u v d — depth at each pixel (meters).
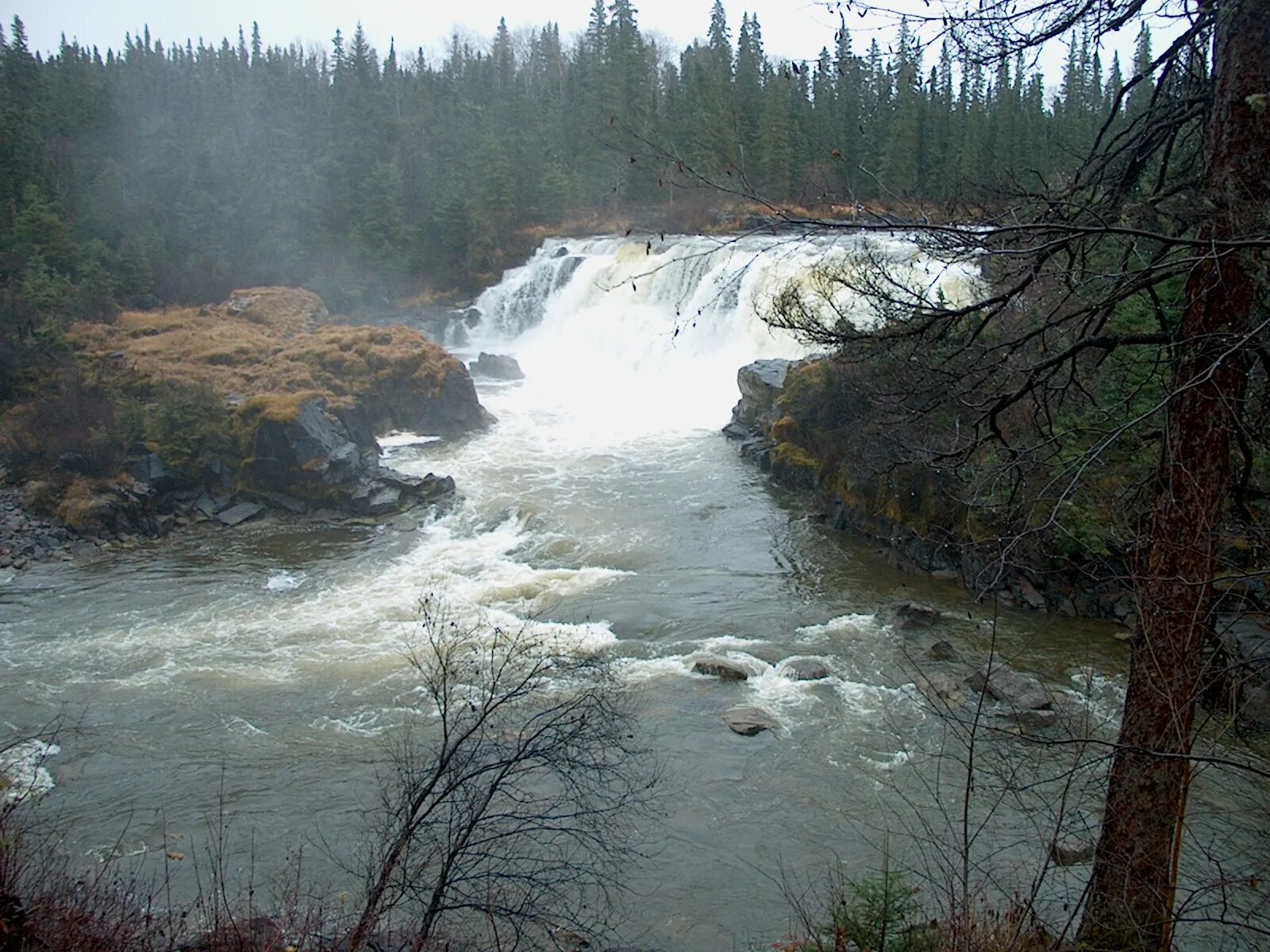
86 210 53.00
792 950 9.62
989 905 10.19
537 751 9.28
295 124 66.94
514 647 11.98
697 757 14.81
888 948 8.47
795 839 12.75
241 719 16.47
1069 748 13.55
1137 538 7.75
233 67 95.25
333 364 35.78
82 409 29.55
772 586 21.64
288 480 28.30
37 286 41.75
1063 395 8.73
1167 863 7.31
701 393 39.69
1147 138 8.03
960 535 21.22
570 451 33.50
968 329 8.80
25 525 26.28
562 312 50.78
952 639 18.47
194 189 55.75
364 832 12.00
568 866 9.84
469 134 69.06
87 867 12.32
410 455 33.25
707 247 43.28
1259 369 8.55
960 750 14.47
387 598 21.78
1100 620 18.78
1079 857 11.34
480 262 60.59
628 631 19.55
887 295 8.22
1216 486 7.32
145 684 17.88
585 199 61.69
